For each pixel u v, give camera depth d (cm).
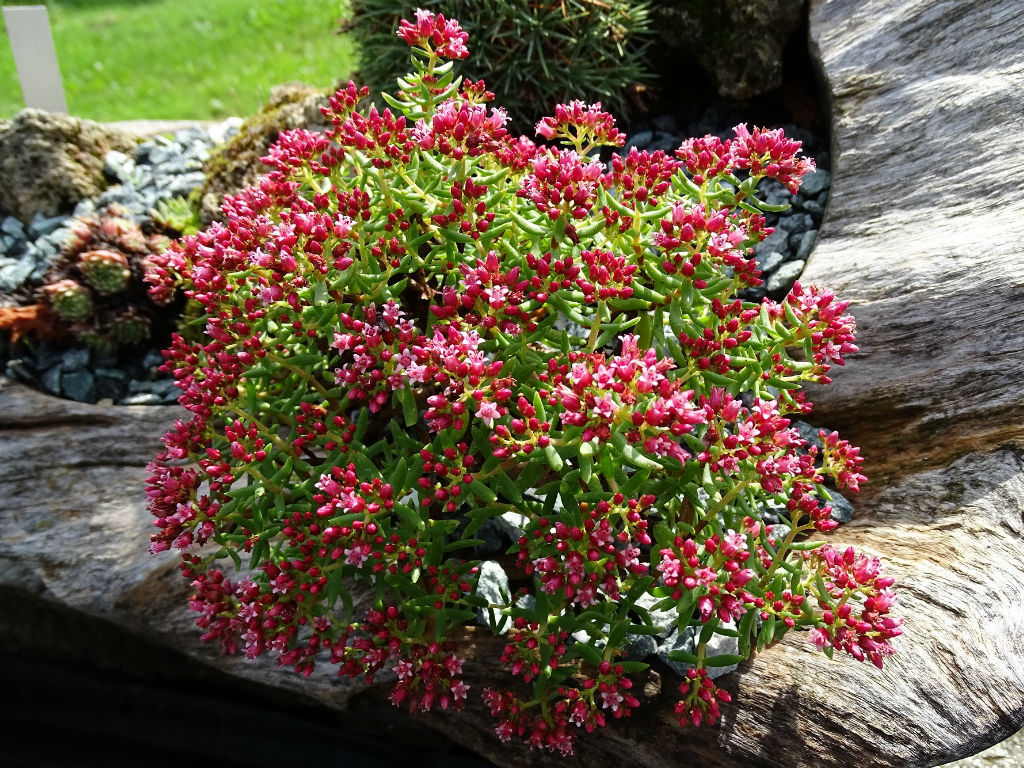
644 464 204
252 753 356
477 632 265
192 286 298
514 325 226
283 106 407
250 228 245
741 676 246
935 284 285
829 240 316
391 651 237
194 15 934
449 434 222
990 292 277
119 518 319
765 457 217
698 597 209
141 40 891
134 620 306
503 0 347
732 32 370
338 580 226
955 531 262
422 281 263
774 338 239
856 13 347
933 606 246
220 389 244
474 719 268
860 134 325
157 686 376
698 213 225
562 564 218
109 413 338
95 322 348
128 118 721
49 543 316
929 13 329
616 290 223
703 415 200
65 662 385
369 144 240
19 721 385
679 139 392
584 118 261
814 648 245
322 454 303
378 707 309
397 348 229
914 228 301
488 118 245
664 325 265
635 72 375
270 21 872
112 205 375
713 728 242
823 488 238
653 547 230
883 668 236
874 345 289
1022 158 293
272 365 253
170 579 304
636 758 251
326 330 248
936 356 281
